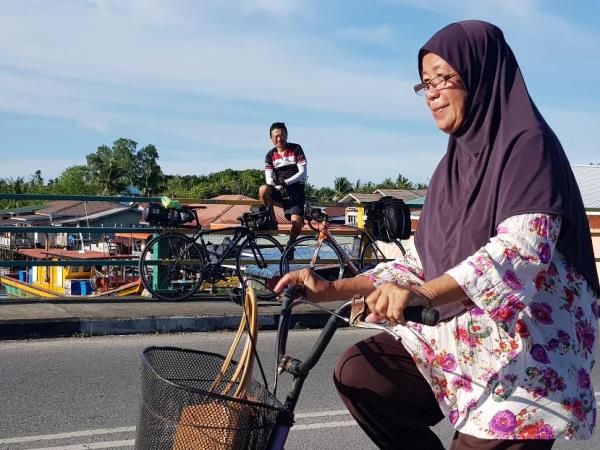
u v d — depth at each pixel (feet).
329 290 8.25
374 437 8.34
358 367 8.19
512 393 7.04
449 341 7.43
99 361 23.29
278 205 34.71
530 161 6.94
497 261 6.70
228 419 6.50
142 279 32.81
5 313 28.07
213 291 37.04
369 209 36.58
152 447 6.71
